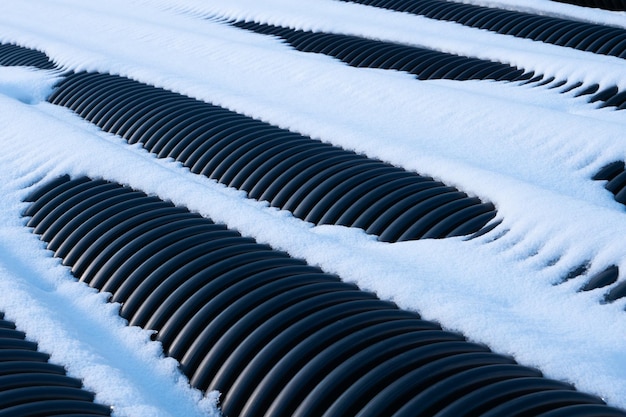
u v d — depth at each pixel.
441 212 9.65
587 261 8.27
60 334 7.17
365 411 5.84
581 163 11.13
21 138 12.12
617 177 10.62
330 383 6.16
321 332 6.75
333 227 9.66
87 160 11.10
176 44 18.94
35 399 5.96
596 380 6.30
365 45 17.84
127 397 6.28
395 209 9.78
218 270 7.97
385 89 14.45
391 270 8.07
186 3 23.92
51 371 6.59
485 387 5.89
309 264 8.39
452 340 6.84
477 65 16.25
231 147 11.92
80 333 7.41
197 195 9.98
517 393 5.87
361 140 11.93
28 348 6.95
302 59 16.52
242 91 15.31
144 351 7.20
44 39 19.28
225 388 6.59
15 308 7.58
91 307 7.95
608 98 14.02
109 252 8.75
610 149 11.21
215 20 22.25
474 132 12.46
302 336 6.82
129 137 13.22
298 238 8.81
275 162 11.32
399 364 6.26
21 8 24.70
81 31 21.31
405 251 8.83
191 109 13.52
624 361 6.63
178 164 12.01
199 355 6.97
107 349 7.27
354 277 8.05
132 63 16.70
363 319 6.96
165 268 8.14
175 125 12.97
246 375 6.54
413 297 7.59
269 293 7.46
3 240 9.55
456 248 8.80
